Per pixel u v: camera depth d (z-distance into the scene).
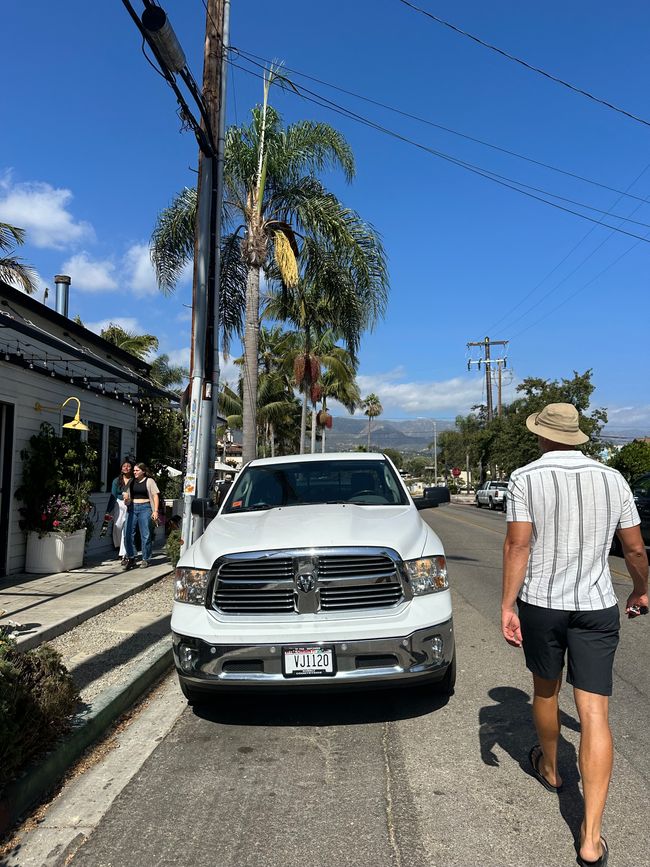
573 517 3.06
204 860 2.97
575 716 4.63
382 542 4.36
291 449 50.16
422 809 3.38
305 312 15.62
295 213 14.66
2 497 9.14
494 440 45.41
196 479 9.08
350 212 14.84
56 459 9.66
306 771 3.84
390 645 4.16
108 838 3.16
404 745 4.17
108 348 12.49
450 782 3.66
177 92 7.66
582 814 3.31
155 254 14.74
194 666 4.29
